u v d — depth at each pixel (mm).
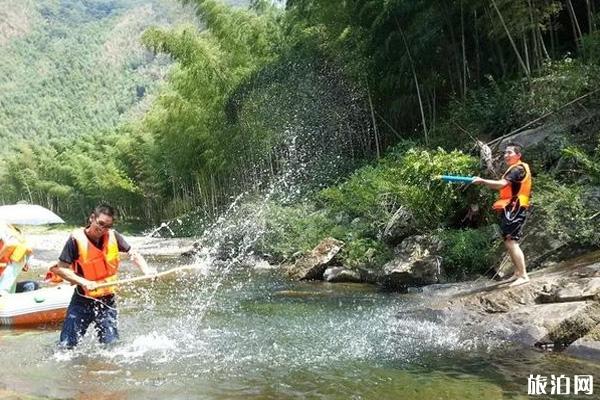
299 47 18094
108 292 5957
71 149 48000
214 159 22281
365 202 12531
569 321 5762
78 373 5035
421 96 16453
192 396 4438
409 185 10734
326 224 13773
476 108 13102
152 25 19906
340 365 5305
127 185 34844
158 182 32469
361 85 16891
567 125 10617
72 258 5762
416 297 8875
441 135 13734
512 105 12344
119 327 6906
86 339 6168
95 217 5766
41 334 6656
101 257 5844
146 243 21484
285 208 15508
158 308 8250
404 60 15117
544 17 12367
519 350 5711
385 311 7836
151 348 5887
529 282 6852
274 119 18422
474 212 10312
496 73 15234
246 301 8836
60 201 48281
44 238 27328
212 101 20234
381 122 17750
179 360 5449
